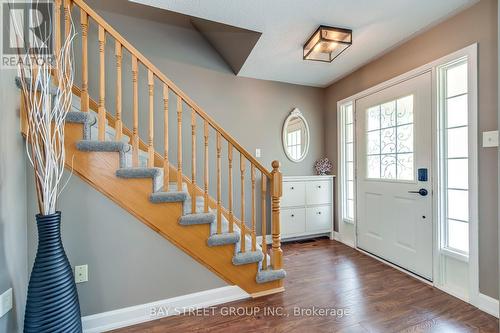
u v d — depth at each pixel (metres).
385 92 2.60
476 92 1.78
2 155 1.25
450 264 2.04
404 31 2.18
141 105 2.72
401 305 1.82
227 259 1.91
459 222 2.01
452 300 1.88
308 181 3.31
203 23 2.68
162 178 1.92
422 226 2.23
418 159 2.27
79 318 1.33
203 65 2.98
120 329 1.59
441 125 2.09
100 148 1.59
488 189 1.71
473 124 1.79
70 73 1.39
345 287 2.10
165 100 1.79
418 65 2.24
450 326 1.58
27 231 1.46
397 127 2.50
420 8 1.86
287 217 3.21
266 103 3.33
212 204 2.69
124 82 2.64
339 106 3.33
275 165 2.09
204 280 1.86
